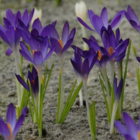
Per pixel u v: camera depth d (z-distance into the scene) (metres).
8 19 1.36
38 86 1.34
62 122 1.39
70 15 2.47
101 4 2.73
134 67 1.63
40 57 1.30
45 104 1.47
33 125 1.38
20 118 1.23
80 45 1.91
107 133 1.36
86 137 1.36
